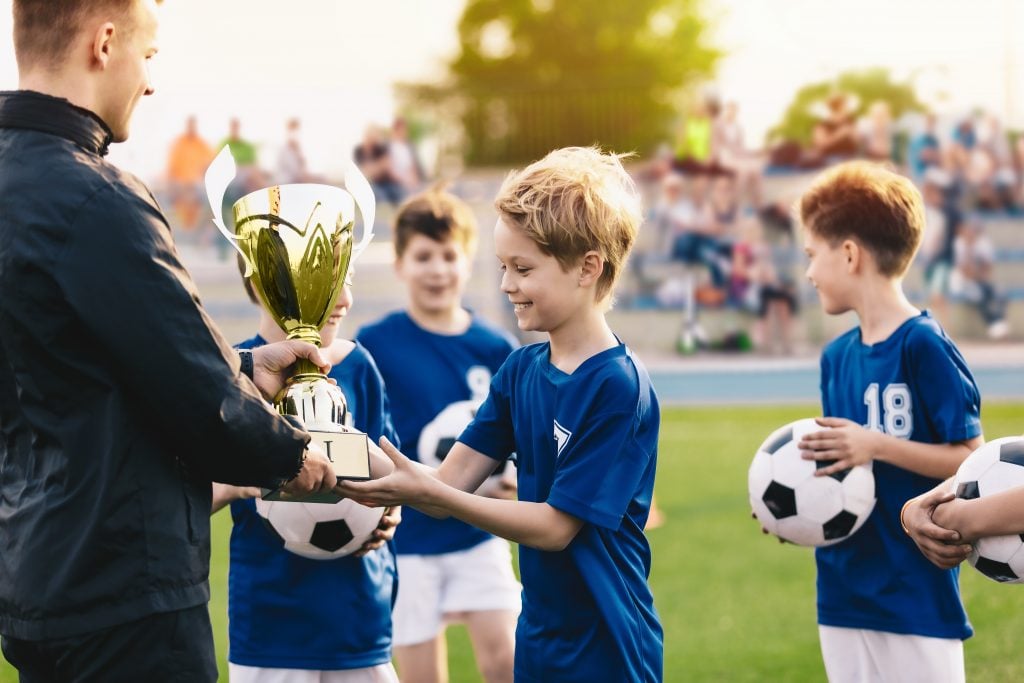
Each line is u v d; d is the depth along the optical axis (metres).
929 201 16.64
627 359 2.74
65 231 2.27
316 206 2.82
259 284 2.85
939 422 3.33
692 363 16.12
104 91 2.47
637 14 29.66
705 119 17.00
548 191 2.66
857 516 3.37
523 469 2.84
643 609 2.74
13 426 2.41
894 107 17.19
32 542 2.31
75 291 2.26
